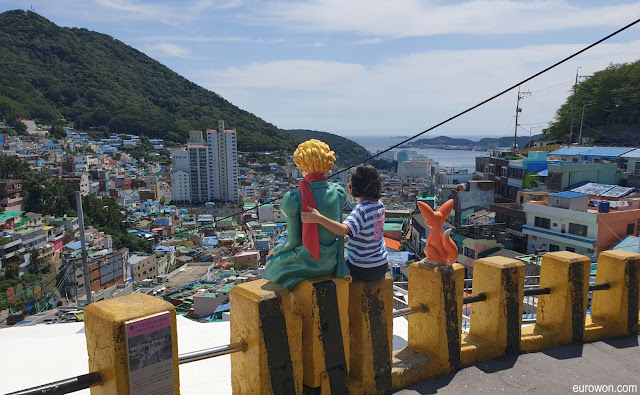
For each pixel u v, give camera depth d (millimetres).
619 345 4289
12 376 4230
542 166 31688
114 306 2270
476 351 3779
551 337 4172
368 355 3189
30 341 4957
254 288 2738
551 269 4332
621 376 3705
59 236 62156
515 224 26312
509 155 41125
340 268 3035
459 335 3662
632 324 4559
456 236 27047
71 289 50125
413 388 3398
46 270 53906
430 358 3553
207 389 3838
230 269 65062
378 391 3240
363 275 3174
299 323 2791
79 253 56125
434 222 3590
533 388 3473
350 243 3201
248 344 2701
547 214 24109
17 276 49000
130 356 2174
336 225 2889
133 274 62062
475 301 3916
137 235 80250
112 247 64062
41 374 4293
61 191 79938
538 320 4469
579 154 33844
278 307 2676
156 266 67125
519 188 32125
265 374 2648
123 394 2176
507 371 3703
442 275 3520
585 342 4324
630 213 22141
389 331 3307
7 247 50594
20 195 73188
